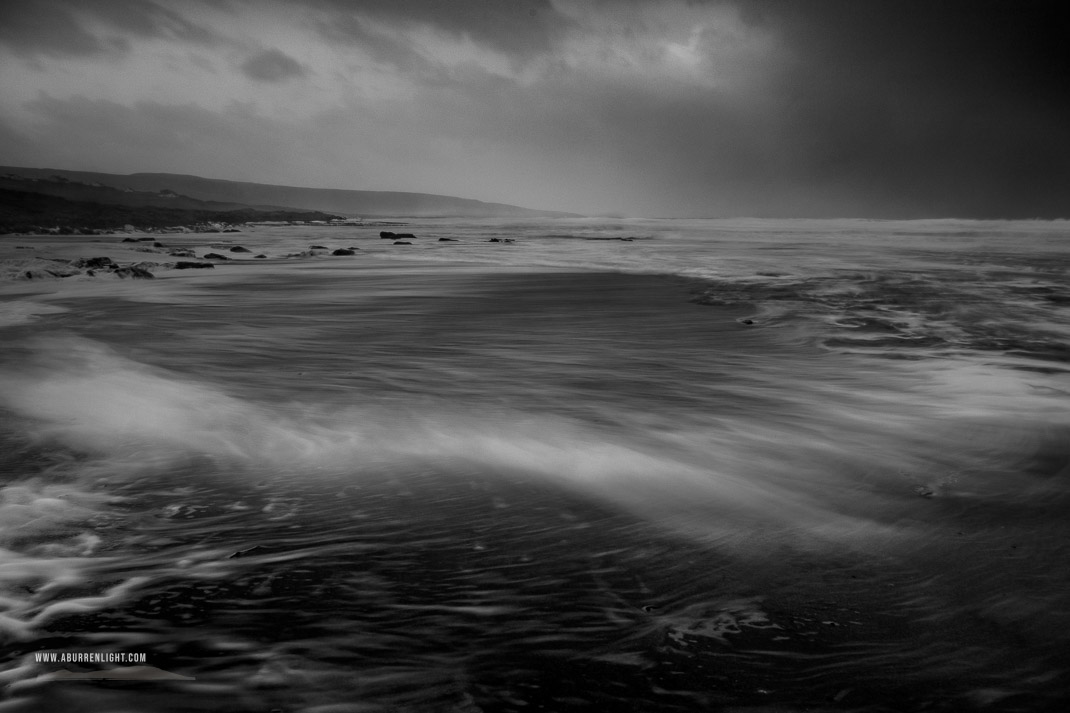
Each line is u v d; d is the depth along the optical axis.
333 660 1.62
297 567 2.14
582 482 3.07
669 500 2.85
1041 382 5.34
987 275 14.95
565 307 9.95
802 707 1.47
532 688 1.52
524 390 5.00
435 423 4.06
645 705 1.47
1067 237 38.97
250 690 1.50
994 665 1.63
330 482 3.03
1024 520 2.62
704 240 36.47
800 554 2.30
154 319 8.68
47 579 2.04
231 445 3.59
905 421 4.23
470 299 10.94
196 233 43.78
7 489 2.88
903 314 9.10
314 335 7.53
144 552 2.26
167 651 1.65
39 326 8.02
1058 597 1.98
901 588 2.04
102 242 26.89
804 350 6.75
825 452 3.59
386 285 13.11
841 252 24.73
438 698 1.48
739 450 3.62
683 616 1.86
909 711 1.46
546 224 87.06
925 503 2.83
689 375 5.59
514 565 2.18
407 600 1.93
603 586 2.04
